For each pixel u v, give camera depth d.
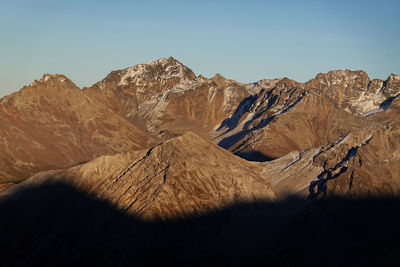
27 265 145.62
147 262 138.12
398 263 132.62
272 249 142.62
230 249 143.12
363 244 140.50
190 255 140.62
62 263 142.62
